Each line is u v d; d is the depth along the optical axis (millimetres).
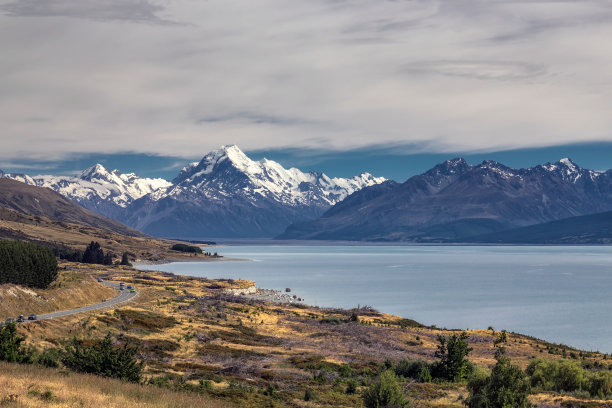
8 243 135125
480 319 191875
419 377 76812
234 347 98125
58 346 82062
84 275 182500
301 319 149500
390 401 55312
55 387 44562
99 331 96562
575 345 147875
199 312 137375
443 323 183250
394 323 154125
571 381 67125
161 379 60656
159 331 105812
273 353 94688
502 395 49562
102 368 58719
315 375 75562
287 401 56969
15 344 62094
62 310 119188
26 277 131375
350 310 180375
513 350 111875
